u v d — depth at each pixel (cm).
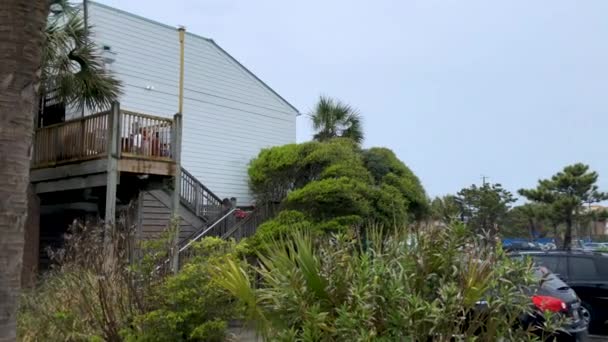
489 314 429
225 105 2106
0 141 306
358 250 491
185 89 1962
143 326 627
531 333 454
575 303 786
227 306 618
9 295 301
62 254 767
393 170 1705
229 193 2080
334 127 2127
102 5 1700
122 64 1750
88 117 1284
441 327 408
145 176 1343
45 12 330
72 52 1301
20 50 314
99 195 1502
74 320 659
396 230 499
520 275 442
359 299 402
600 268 1092
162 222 1573
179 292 616
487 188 2730
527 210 3253
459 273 430
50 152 1371
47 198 1593
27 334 664
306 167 1697
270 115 2297
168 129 1365
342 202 1400
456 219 474
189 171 1948
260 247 685
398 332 400
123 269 674
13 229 306
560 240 3494
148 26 1842
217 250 673
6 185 305
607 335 1063
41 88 1270
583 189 3162
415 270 444
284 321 450
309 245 465
